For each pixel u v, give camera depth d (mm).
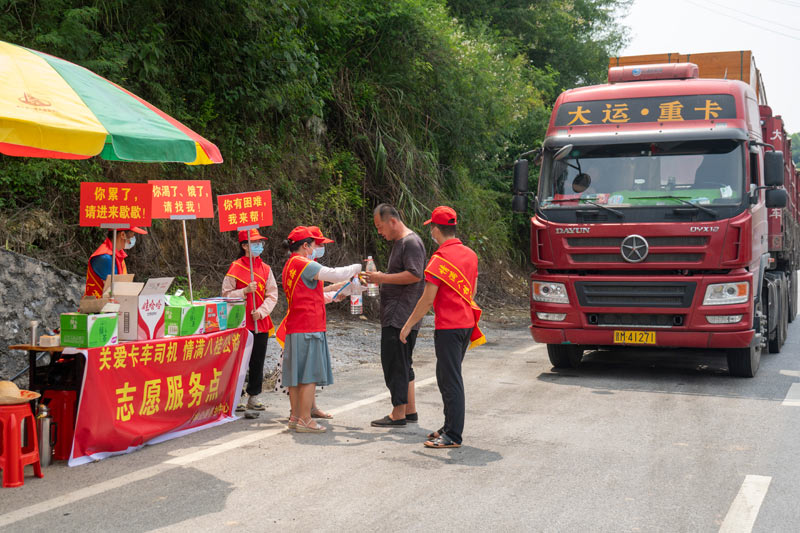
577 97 9586
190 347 6328
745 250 8492
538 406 7512
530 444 6020
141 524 4262
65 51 10094
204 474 5234
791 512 4465
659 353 11516
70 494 4797
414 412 6898
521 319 16672
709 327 8547
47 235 9938
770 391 8312
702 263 8523
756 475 5188
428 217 16594
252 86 13508
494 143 20578
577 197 9125
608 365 10289
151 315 5992
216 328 6668
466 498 4695
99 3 11086
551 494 4777
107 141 5523
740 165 8688
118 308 5793
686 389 8438
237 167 13695
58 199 10320
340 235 15500
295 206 14734
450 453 5766
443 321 5953
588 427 6598
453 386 5941
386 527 4203
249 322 7270
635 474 5207
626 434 6344
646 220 8727
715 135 8797
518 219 23625
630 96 9344
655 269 8727
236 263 7375
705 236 8516
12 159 9891
